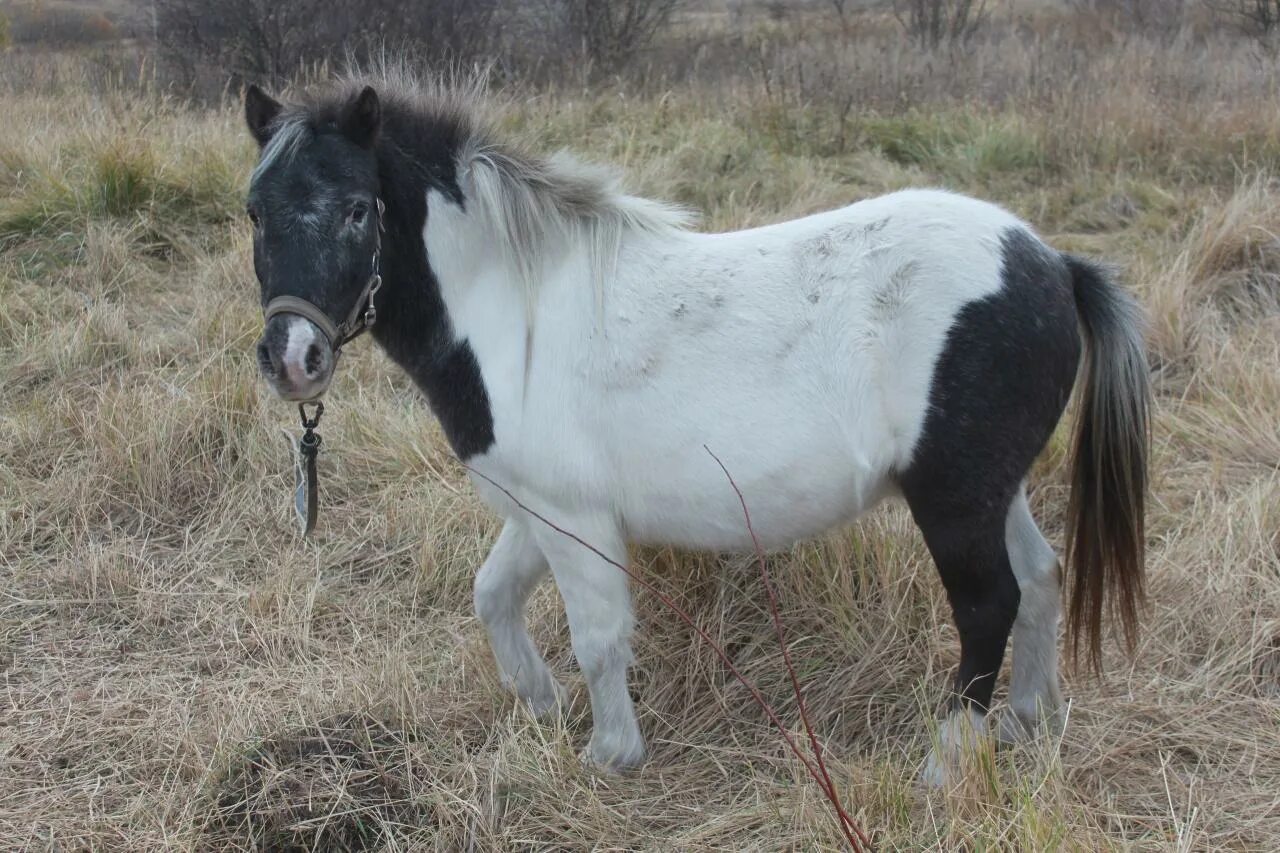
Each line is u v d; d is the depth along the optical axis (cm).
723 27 1434
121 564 379
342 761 279
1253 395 430
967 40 1164
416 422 442
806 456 252
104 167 599
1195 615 321
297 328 238
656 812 272
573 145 705
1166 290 485
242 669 331
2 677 331
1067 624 294
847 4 1582
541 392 262
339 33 916
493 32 1004
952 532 256
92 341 491
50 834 267
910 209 258
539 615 346
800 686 312
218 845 261
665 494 261
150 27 1123
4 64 989
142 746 298
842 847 241
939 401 247
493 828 263
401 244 262
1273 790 261
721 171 687
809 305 252
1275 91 775
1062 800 239
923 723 293
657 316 257
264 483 417
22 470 423
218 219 612
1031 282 252
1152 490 383
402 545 388
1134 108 739
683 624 328
